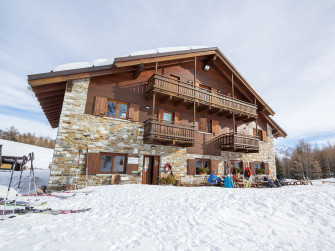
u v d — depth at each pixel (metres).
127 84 11.23
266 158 16.86
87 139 9.48
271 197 7.00
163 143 11.73
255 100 16.02
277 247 3.72
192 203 5.84
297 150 62.03
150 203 5.81
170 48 13.38
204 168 12.88
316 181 19.53
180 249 3.12
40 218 4.21
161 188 8.48
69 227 3.73
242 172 14.58
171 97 11.21
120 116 10.90
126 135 10.62
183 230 3.94
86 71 9.48
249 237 4.00
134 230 3.74
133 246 3.05
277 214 5.49
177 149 12.20
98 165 9.50
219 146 14.12
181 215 4.78
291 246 3.83
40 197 6.47
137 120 11.10
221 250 3.25
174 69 13.17
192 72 13.98
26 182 12.53
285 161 63.47
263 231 4.44
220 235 3.89
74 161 8.99
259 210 5.60
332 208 6.56
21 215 4.38
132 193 7.21
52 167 8.48
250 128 16.53
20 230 3.45
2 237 3.10
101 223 4.04
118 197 6.54
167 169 11.41
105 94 10.45
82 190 7.84
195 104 12.60
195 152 12.97
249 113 14.77
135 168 10.55
